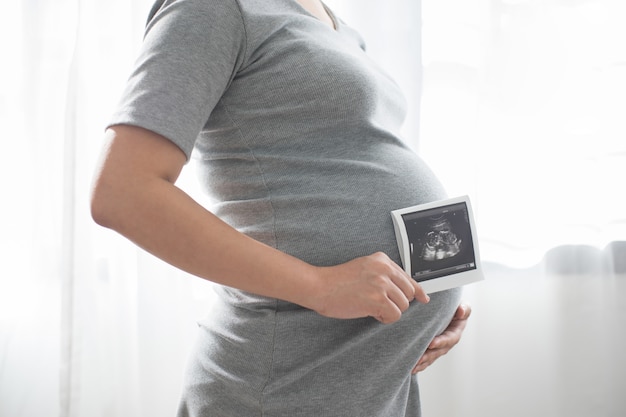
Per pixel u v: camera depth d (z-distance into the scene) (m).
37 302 1.70
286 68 0.88
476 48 1.60
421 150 1.62
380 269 0.85
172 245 0.79
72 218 1.55
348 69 0.91
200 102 0.81
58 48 1.62
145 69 0.81
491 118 1.62
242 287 0.82
